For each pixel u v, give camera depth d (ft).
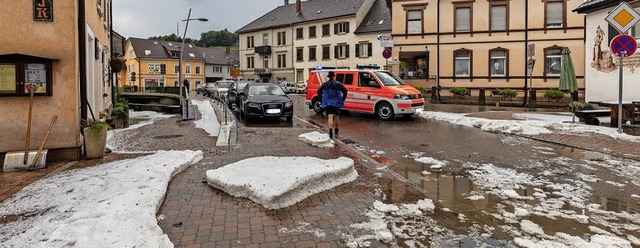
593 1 51.03
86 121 26.43
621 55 32.32
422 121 48.39
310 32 179.83
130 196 15.42
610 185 19.43
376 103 50.44
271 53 199.72
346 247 12.29
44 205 15.28
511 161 25.26
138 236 11.78
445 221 14.61
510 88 87.61
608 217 15.10
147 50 252.01
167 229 13.58
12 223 13.61
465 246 12.46
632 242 12.82
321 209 15.69
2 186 18.66
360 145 31.78
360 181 20.04
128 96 85.35
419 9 92.27
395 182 19.94
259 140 33.06
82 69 26.76
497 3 87.56
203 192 17.69
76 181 18.52
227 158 25.23
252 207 15.76
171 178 19.81
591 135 32.99
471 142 32.83
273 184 16.66
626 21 31.65
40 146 22.99
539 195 17.85
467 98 83.25
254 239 12.85
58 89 24.17
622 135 31.83
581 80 83.87
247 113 49.06
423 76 96.07
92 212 13.66
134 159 24.07
